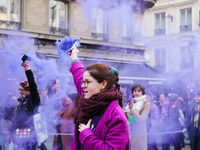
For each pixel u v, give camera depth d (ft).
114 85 5.97
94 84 5.57
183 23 71.67
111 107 5.43
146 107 14.08
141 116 13.76
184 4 70.59
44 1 42.98
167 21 73.10
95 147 5.11
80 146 5.88
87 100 5.50
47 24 43.14
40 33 41.32
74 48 7.43
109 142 5.14
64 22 45.78
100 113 5.51
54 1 44.65
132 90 14.48
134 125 13.91
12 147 15.80
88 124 5.49
